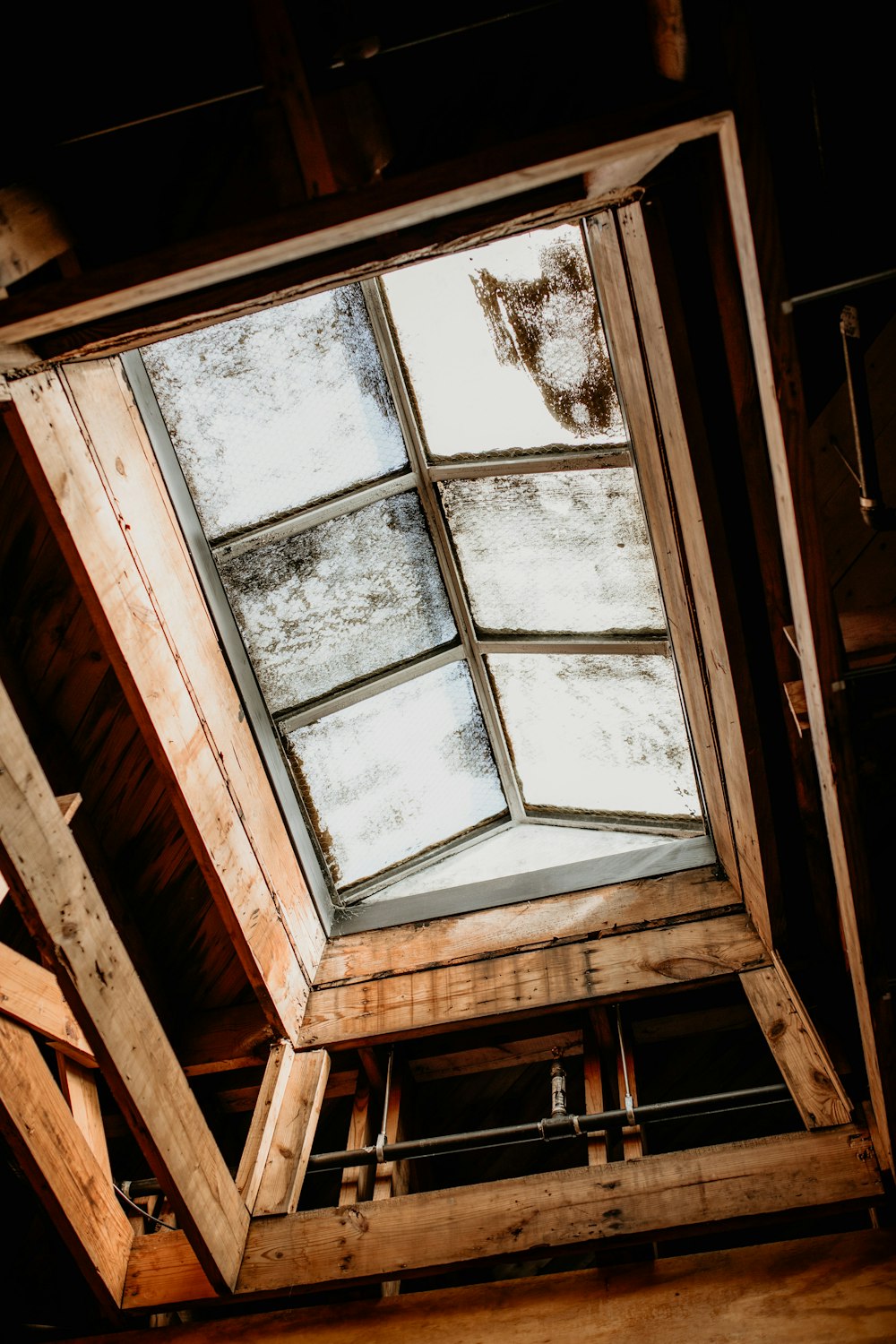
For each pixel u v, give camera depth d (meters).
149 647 2.23
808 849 2.25
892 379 2.12
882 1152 2.02
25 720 2.45
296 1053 2.67
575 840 3.05
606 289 2.05
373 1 1.65
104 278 1.52
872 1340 1.82
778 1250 2.02
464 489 2.68
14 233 1.63
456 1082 3.11
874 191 1.97
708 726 2.41
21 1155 2.07
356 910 3.02
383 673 2.86
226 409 2.44
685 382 1.83
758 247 1.43
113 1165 2.94
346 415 2.56
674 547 2.19
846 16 1.84
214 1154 2.17
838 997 2.47
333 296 2.42
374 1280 2.10
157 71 1.71
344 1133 3.16
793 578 1.61
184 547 2.46
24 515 2.28
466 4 1.66
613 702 2.80
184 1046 2.78
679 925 2.65
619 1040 2.59
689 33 1.38
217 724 2.49
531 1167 3.26
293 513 2.60
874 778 2.06
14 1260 2.59
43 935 1.77
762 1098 2.34
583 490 2.51
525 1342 1.96
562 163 1.43
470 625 2.92
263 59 1.54
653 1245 2.15
